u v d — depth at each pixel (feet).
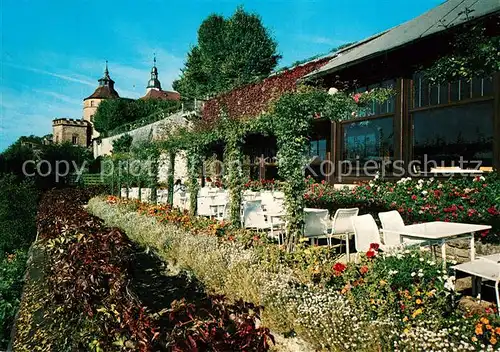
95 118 162.20
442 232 13.47
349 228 18.88
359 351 9.13
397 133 26.99
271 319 11.80
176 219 25.75
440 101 24.48
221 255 16.39
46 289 12.66
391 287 10.43
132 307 8.16
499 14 18.21
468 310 10.39
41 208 41.52
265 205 27.76
